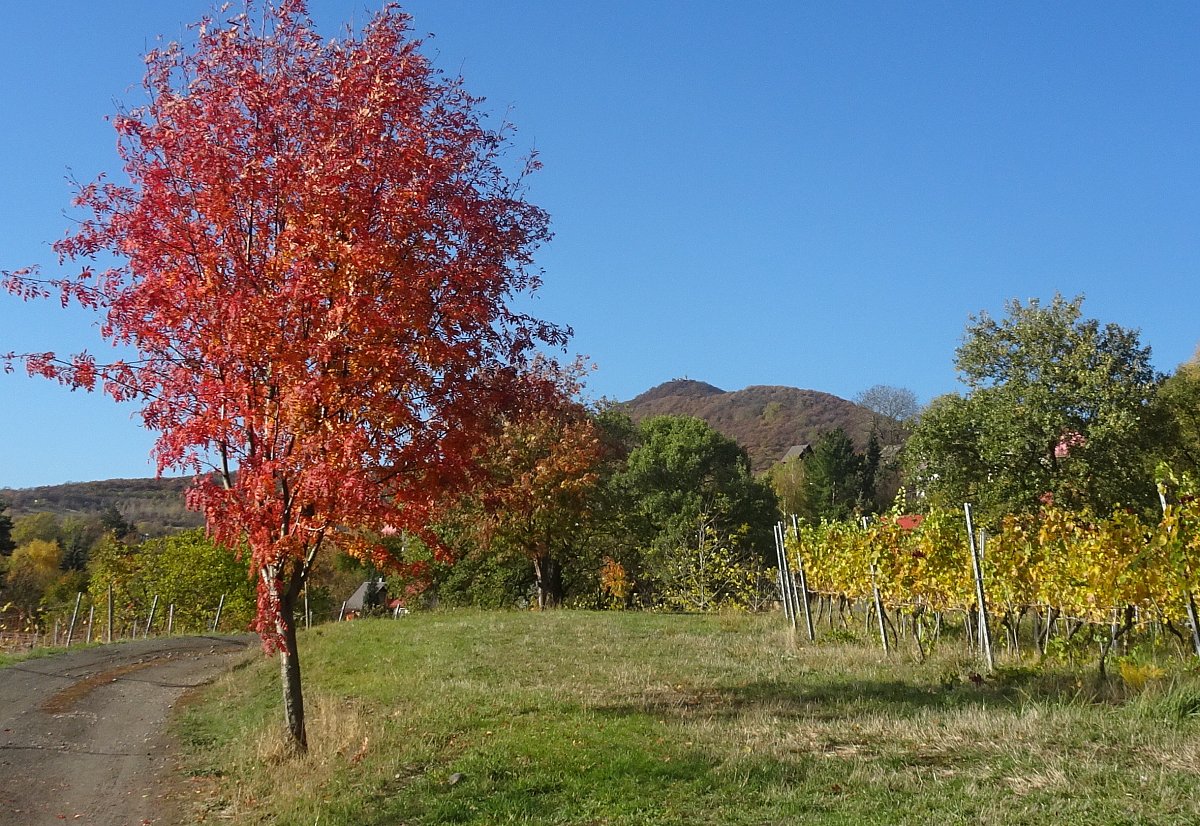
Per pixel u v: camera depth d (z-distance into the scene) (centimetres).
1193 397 2762
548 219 1062
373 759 890
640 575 4091
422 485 932
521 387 1023
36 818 855
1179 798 547
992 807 566
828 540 1673
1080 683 943
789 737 820
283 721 1152
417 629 2125
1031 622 1512
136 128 907
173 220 908
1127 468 2542
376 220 916
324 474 828
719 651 1542
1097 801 556
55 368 890
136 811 884
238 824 805
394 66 946
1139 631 1137
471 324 947
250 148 928
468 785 761
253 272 907
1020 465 2627
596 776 748
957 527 1396
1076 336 2666
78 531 8706
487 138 1031
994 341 2756
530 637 1834
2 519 6912
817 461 6725
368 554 999
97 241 909
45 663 2061
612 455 3966
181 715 1438
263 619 946
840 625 1802
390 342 872
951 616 1599
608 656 1519
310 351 866
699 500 4928
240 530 879
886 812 588
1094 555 1052
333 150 885
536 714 1008
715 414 14975
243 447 912
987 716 812
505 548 3319
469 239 984
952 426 2748
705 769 740
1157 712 751
